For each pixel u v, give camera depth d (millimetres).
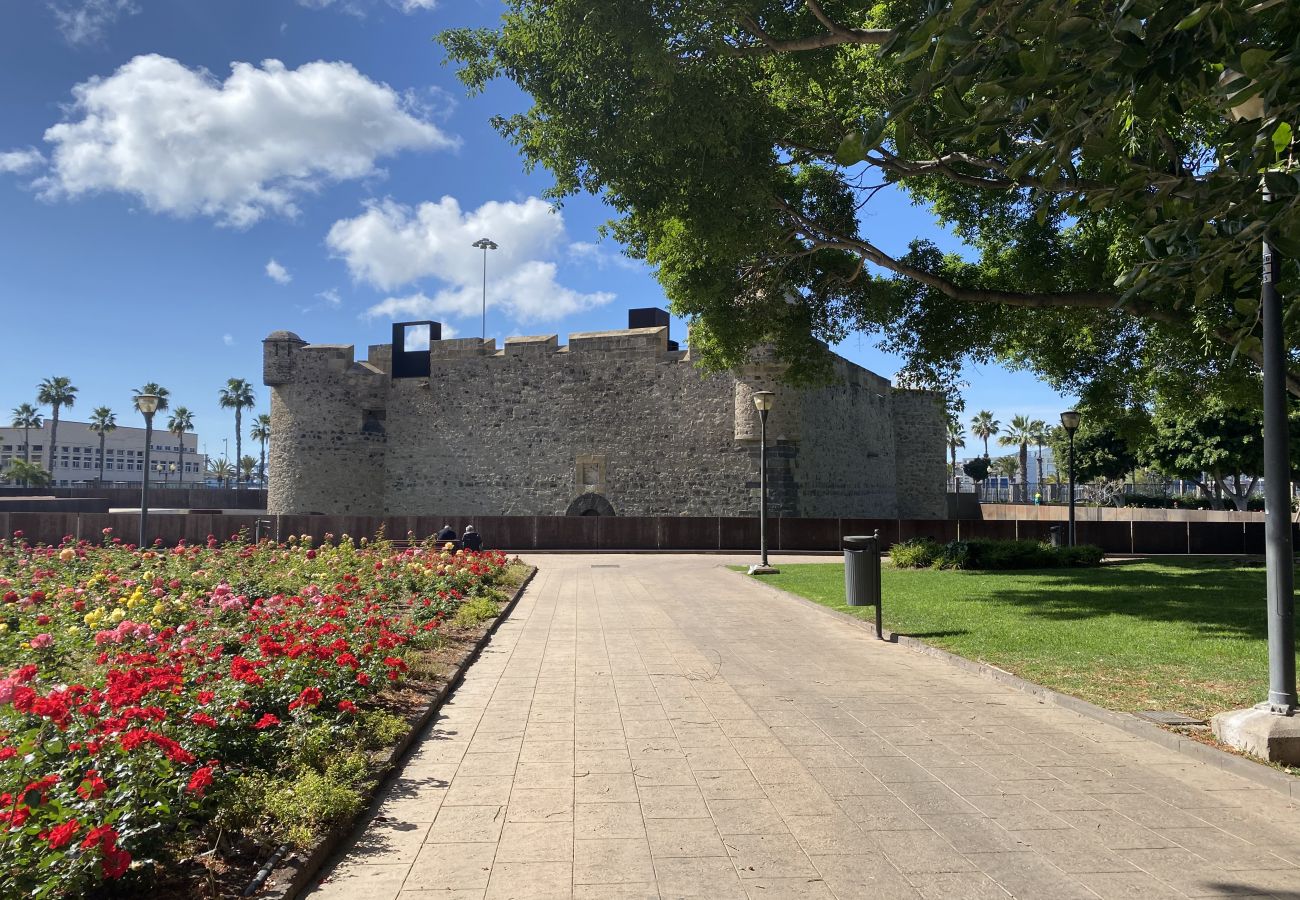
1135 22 3047
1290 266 5609
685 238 12094
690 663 8422
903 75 7367
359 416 32469
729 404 27750
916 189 14992
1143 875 3582
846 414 32156
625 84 9578
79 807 3133
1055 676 7277
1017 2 3289
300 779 4223
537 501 30125
